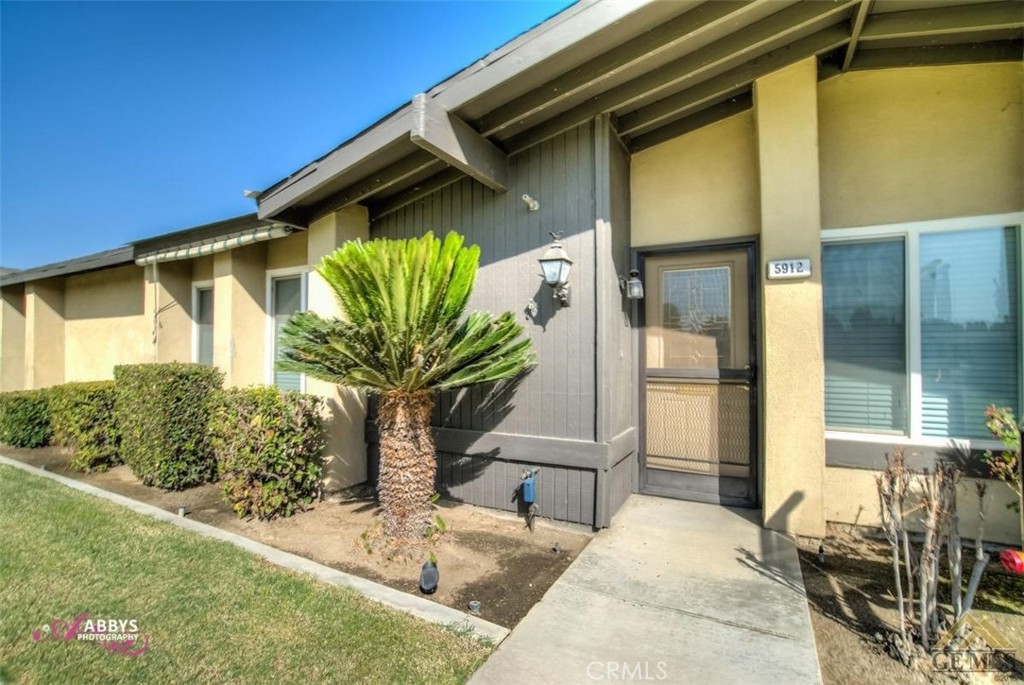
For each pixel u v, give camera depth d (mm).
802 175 3760
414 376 3404
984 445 3656
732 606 2719
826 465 4043
